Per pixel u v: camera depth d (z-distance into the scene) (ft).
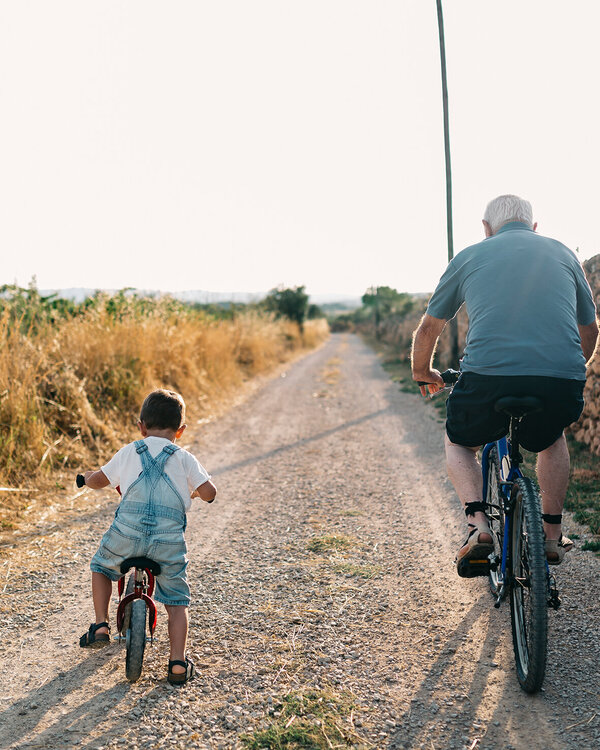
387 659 9.87
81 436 23.26
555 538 9.59
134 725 8.18
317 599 12.12
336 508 18.37
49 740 7.90
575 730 8.03
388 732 8.03
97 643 8.86
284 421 33.68
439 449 26.40
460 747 7.74
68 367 24.85
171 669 9.07
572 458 22.02
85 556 14.49
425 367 10.68
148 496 9.02
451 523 16.83
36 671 9.63
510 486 9.85
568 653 9.90
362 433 30.22
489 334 8.86
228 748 7.71
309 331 110.42
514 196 10.23
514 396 8.57
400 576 13.26
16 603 12.03
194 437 29.17
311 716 8.32
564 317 8.82
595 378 23.57
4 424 19.92
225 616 11.41
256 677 9.31
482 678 9.31
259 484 21.21
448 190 44.70
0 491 17.63
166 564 8.96
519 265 9.11
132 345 30.89
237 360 56.70
